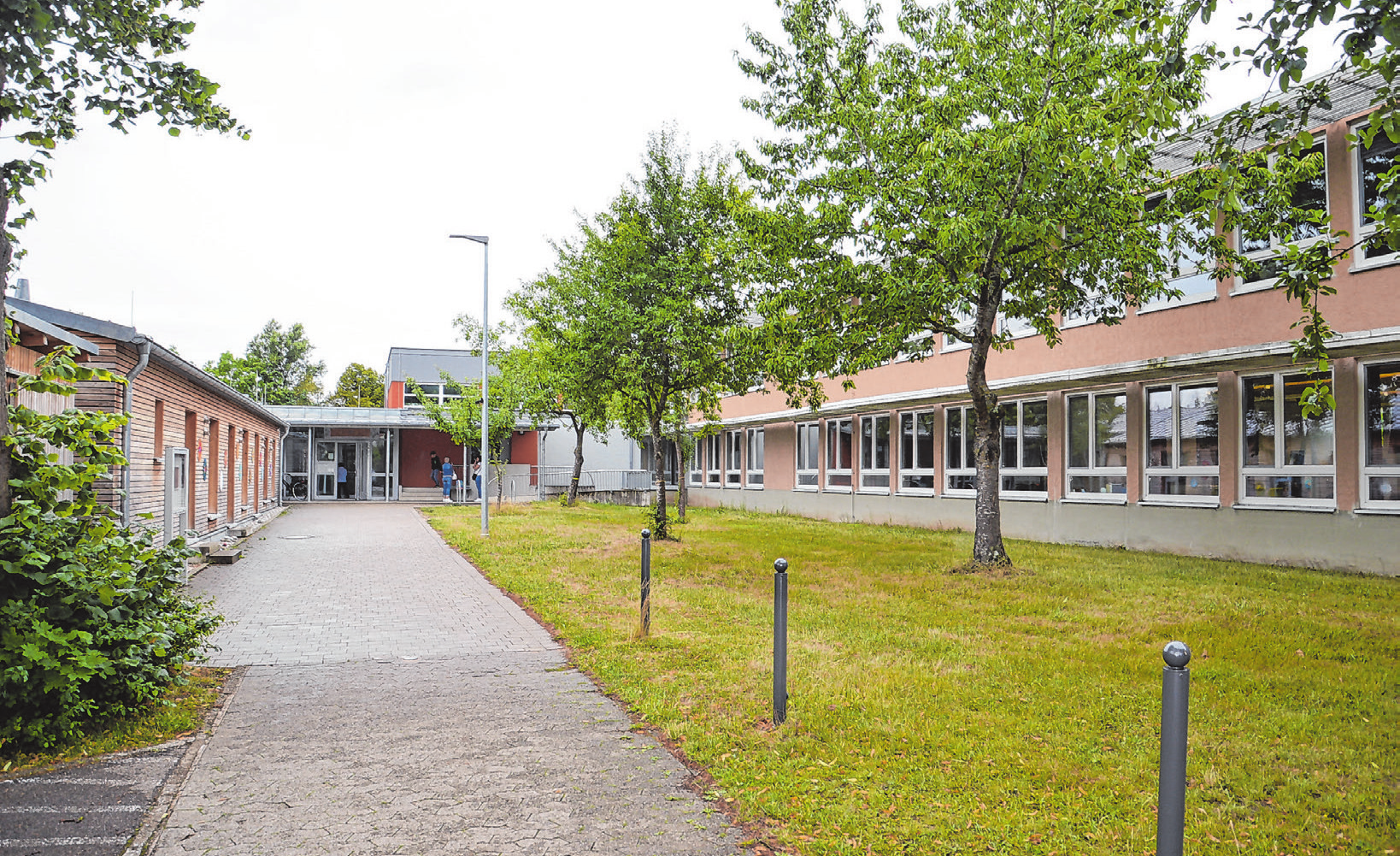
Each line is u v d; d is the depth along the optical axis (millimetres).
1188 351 14773
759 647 7887
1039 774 4723
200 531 17422
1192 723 5582
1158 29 5793
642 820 4219
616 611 9938
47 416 5422
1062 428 17734
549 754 5188
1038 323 13398
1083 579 11773
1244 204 10484
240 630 9109
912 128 11734
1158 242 11453
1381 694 6188
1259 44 5258
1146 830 3998
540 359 24859
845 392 24953
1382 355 12172
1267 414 13844
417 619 9797
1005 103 10953
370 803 4426
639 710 6086
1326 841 3916
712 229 17422
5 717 4926
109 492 11305
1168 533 15305
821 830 4066
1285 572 12383
